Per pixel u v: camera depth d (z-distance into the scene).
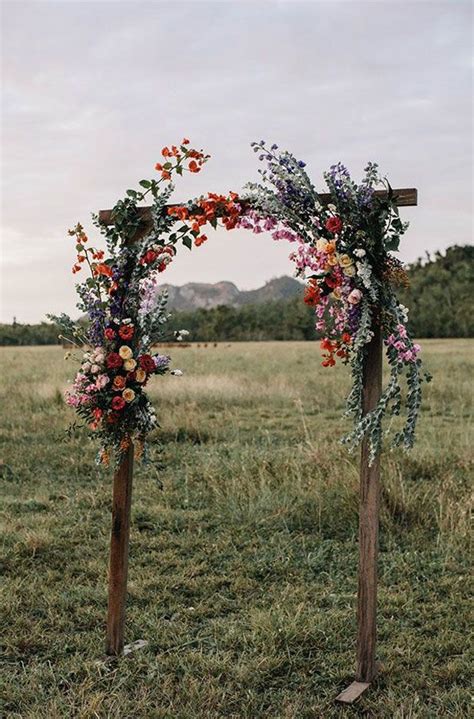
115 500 4.35
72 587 5.33
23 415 12.71
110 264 4.27
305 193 3.95
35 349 53.78
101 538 6.43
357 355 3.92
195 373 21.88
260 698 3.84
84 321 4.67
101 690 3.94
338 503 6.96
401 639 4.51
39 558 5.96
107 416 4.23
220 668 4.12
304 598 5.14
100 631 4.68
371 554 3.96
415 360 3.79
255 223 4.12
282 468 8.12
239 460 8.95
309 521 6.77
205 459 9.27
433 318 63.06
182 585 5.45
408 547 6.14
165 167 4.23
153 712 3.65
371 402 3.92
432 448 9.58
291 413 13.92
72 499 7.67
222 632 4.66
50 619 4.81
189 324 72.50
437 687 3.96
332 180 3.87
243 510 7.00
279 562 5.82
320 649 4.42
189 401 14.71
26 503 7.48
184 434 11.01
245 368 24.36
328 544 6.25
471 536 6.18
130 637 4.61
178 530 6.73
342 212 3.85
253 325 71.94
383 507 6.74
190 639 4.57
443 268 75.44
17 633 4.62
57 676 4.07
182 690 3.91
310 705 3.80
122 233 4.29
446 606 5.00
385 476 7.33
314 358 29.77
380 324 3.89
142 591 5.25
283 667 4.18
